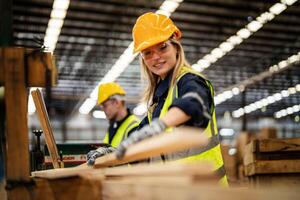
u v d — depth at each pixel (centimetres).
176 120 187
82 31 1277
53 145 336
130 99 1995
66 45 1378
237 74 1767
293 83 1892
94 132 2142
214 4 1145
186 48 1459
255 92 2025
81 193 178
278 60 1595
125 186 148
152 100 273
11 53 185
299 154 371
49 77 189
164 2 1098
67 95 1855
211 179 121
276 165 364
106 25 1242
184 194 115
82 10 1138
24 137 182
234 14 1214
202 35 1351
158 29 246
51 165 459
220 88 1961
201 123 207
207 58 1541
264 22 1259
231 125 2386
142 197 136
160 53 246
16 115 183
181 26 1277
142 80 285
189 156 233
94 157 289
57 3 1052
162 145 147
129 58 1475
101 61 1523
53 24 1173
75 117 2127
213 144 234
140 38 248
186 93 204
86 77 1688
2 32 608
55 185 179
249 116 2402
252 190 99
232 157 648
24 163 181
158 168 141
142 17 254
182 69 244
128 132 479
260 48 1491
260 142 370
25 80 187
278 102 2214
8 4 615
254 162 365
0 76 184
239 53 1530
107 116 503
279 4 1160
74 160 489
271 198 93
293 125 2416
